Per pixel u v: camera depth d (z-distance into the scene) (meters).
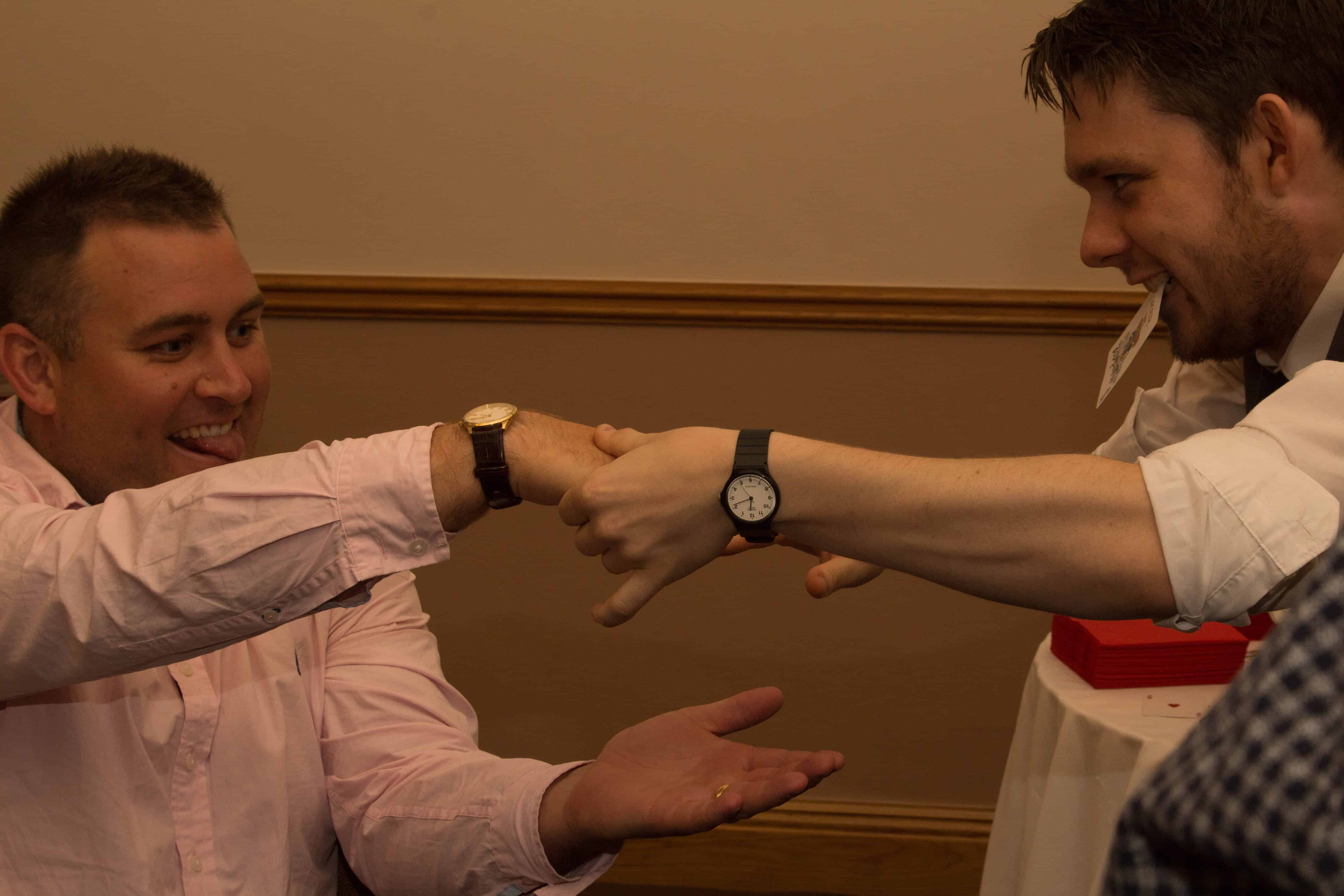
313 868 1.08
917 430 2.21
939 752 2.31
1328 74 0.88
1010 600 0.77
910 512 0.76
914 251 2.13
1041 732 1.42
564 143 2.13
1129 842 0.36
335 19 2.11
